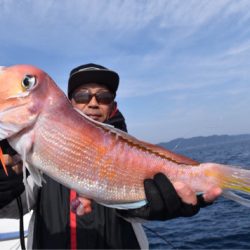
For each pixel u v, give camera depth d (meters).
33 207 0.86
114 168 0.71
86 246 0.81
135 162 0.72
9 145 0.67
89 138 0.69
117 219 0.85
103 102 0.94
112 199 0.71
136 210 0.74
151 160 0.73
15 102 0.64
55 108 0.67
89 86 0.94
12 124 0.64
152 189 0.70
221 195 0.72
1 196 0.68
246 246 2.24
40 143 0.65
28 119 0.64
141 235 0.89
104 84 0.95
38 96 0.65
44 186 0.87
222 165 0.74
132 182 0.72
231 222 2.97
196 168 0.74
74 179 0.68
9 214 0.84
